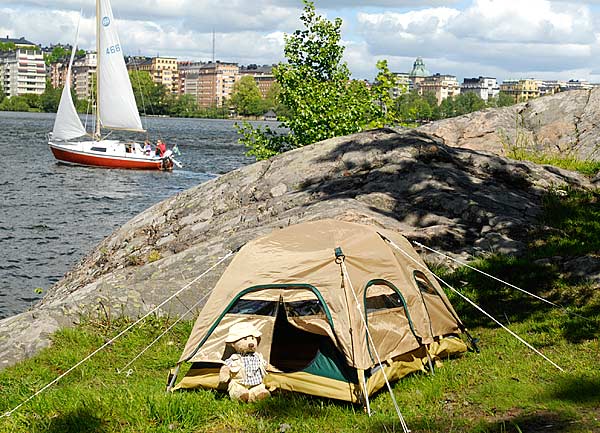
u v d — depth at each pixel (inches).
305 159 640.4
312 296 312.3
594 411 278.4
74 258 955.3
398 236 367.2
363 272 321.4
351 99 949.8
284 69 966.4
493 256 471.2
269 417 287.7
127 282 473.4
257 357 306.3
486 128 813.9
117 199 1550.2
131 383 337.4
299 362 330.6
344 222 350.6
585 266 442.0
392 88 969.5
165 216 641.0
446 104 6033.5
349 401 295.6
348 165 613.0
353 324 302.0
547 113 815.7
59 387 340.2
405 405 296.7
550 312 401.7
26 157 2405.3
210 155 2790.4
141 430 276.7
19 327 414.9
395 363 317.1
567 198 572.1
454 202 530.3
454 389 311.7
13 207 1368.1
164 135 4256.9
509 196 554.3
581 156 754.8
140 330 410.9
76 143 2219.5
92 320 421.4
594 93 818.2
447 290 440.1
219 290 328.5
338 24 965.8
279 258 326.6
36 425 282.7
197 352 315.0
